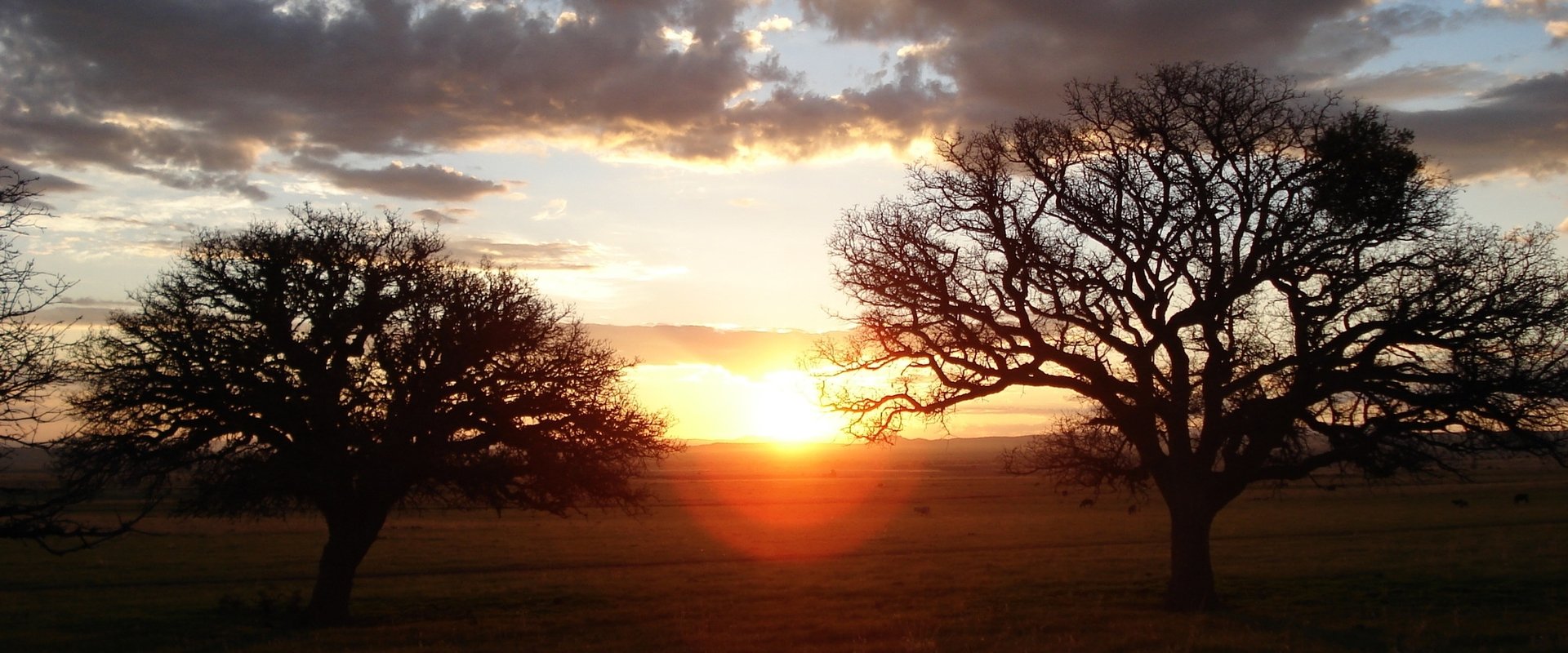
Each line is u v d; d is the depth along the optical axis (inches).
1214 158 798.5
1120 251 800.3
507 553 2074.3
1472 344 695.1
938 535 2532.0
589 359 994.7
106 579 1594.5
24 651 900.0
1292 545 1958.7
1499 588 1132.5
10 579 1589.6
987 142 824.9
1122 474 853.8
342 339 916.0
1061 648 692.1
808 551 2128.4
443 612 1127.0
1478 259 714.8
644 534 2635.3
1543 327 678.5
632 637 840.9
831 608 1086.4
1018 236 808.3
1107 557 1791.3
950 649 705.0
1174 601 858.8
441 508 995.9
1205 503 834.8
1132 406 823.1
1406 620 825.5
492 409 925.8
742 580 1533.0
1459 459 735.7
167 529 2444.6
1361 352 744.3
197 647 868.6
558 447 940.6
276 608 1128.2
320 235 947.3
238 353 861.2
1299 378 749.3
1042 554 1919.3
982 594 1210.0
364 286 932.6
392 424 901.2
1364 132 746.2
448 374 909.8
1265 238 783.7
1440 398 705.6
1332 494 3737.7
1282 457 815.7
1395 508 3048.7
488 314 947.3
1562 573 1311.5
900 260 813.2
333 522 987.3
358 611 1143.6
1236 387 770.8
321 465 879.7
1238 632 743.1
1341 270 751.1
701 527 2888.8
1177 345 810.2
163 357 859.4
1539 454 692.7
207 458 890.7
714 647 765.9
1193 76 790.5
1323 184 748.0
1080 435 854.5
